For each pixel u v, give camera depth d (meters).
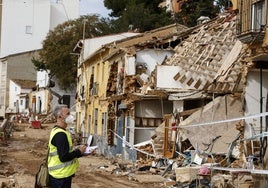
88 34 64.88
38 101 72.06
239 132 18.77
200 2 58.47
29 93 78.44
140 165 22.38
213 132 20.30
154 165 21.69
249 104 17.64
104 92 33.47
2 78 86.06
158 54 28.81
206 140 20.31
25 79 84.69
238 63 20.23
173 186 17.03
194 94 22.16
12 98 83.44
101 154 32.06
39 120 59.97
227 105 20.36
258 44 16.72
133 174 20.30
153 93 24.25
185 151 20.47
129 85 27.67
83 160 27.84
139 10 61.19
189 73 24.09
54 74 66.12
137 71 28.38
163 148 22.11
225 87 20.41
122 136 27.84
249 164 15.04
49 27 87.56
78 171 22.09
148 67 28.67
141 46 28.75
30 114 68.94
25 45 86.75
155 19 60.84
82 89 43.19
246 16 17.38
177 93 23.70
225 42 24.36
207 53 24.72
